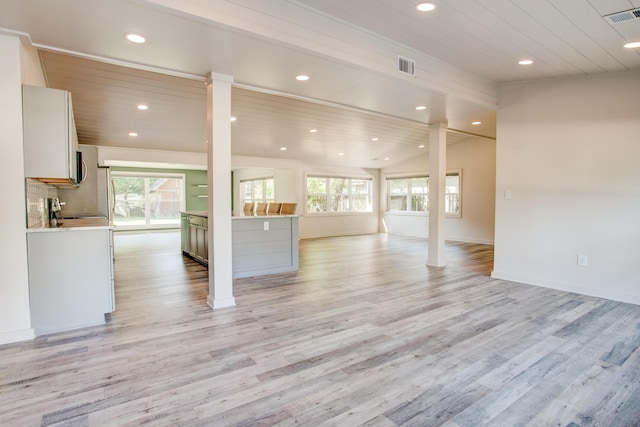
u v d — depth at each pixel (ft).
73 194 18.99
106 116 17.66
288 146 25.89
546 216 14.16
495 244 15.79
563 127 13.65
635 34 9.67
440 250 18.51
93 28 8.16
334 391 6.69
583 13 8.59
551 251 14.07
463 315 10.89
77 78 13.53
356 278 15.87
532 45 10.68
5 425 5.66
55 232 9.30
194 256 20.34
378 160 32.65
